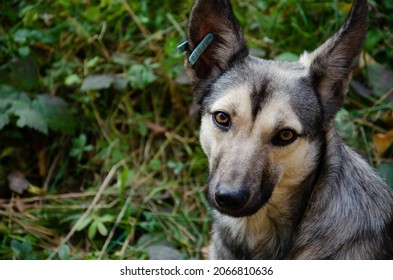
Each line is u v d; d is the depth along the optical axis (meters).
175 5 6.90
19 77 6.25
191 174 6.16
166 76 6.46
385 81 6.14
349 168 4.49
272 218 4.48
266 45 6.51
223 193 3.96
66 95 6.56
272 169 4.14
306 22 6.46
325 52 4.32
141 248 5.46
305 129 4.20
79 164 6.23
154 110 6.50
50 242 5.61
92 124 6.47
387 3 6.44
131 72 6.34
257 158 4.06
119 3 6.70
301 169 4.29
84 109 6.44
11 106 6.09
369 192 4.49
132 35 6.81
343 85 4.39
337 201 4.39
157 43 6.68
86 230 5.69
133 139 6.40
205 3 4.47
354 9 4.24
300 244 4.44
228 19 4.49
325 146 4.39
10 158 6.23
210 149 4.32
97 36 6.72
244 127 4.12
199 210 5.92
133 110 6.58
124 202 5.83
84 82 6.27
